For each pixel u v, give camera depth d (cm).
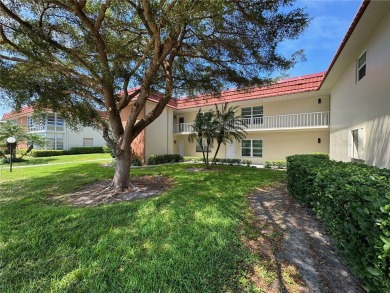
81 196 634
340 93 1016
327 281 258
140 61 643
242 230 390
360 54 727
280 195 643
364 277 211
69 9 496
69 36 616
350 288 246
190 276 258
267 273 271
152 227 395
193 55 741
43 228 395
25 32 484
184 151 2108
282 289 244
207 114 1323
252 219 446
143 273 264
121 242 339
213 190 683
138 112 684
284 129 1503
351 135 835
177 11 409
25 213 473
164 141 1850
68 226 404
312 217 457
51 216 452
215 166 1380
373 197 197
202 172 1110
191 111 2050
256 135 1745
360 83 721
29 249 323
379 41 570
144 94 668
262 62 697
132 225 407
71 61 687
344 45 700
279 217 458
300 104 1536
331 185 284
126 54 695
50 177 916
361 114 714
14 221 428
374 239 183
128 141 720
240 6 478
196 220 427
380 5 500
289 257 308
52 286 244
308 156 773
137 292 233
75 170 1109
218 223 411
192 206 512
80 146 2698
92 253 308
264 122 1628
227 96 1731
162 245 329
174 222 418
